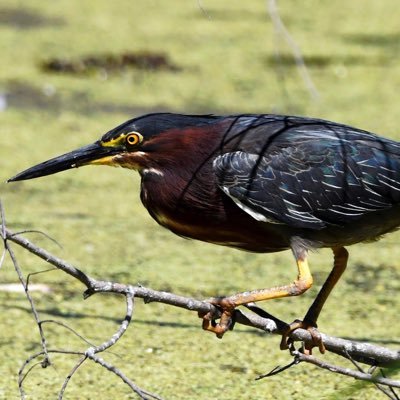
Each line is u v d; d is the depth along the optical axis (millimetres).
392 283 11680
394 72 20562
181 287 11258
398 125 16984
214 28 24281
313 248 7992
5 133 16375
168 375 9242
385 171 8016
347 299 11148
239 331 10359
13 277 11469
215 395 8859
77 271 6750
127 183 15055
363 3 28031
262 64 21062
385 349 7578
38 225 13016
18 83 19078
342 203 7965
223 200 7957
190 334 10203
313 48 22375
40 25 23953
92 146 8102
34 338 9953
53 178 15086
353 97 18750
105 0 27609
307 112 17719
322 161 7965
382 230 8234
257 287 11305
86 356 6609
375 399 8805
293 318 10539
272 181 7887
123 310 10789
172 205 8023
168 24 24609
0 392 8797
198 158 7949
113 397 8773
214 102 18250
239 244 8211
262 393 8914
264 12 26469
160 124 7992
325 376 9289
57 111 17656
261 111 17750
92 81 19562
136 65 20578
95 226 13141
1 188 14352
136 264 11953
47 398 8703
